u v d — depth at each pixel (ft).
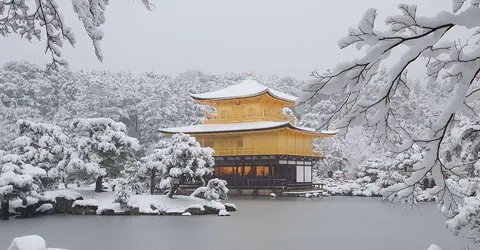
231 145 169.99
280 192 155.53
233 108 178.70
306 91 13.06
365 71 12.85
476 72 12.23
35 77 284.20
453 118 13.06
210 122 180.96
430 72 12.97
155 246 55.16
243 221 81.76
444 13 11.60
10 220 82.48
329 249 53.01
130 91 269.03
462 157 29.09
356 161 212.64
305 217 88.28
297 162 172.86
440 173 14.70
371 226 74.69
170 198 101.81
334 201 132.87
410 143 13.58
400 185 16.01
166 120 251.60
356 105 13.25
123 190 93.71
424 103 247.70
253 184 162.40
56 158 112.57
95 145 105.19
